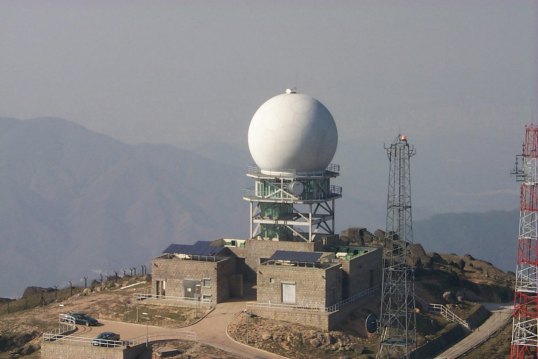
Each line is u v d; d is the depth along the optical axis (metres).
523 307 139.00
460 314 162.25
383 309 152.75
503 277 194.38
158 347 134.12
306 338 137.88
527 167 130.75
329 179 171.00
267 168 167.12
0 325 153.38
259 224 167.88
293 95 170.25
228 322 144.75
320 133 165.62
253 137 168.50
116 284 177.00
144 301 157.25
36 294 190.00
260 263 152.00
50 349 135.00
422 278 179.62
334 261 153.62
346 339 139.38
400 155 144.00
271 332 138.88
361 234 196.75
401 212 144.62
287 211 168.00
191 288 155.12
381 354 133.62
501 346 146.62
